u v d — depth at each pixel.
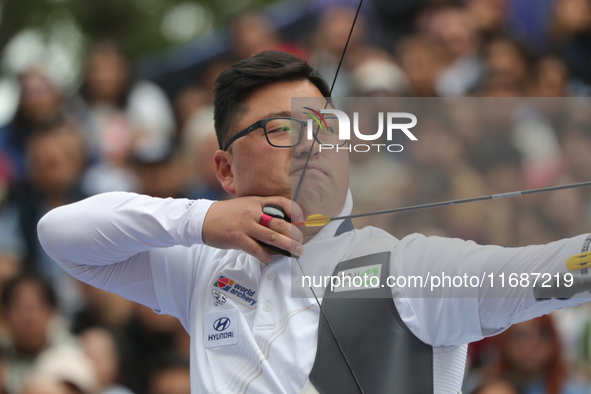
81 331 11.59
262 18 16.11
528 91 13.23
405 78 14.05
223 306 5.18
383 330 4.65
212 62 16.14
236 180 5.31
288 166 5.12
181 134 15.40
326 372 4.63
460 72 13.84
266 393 4.70
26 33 19.05
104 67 14.94
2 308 11.11
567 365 9.41
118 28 20.25
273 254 5.23
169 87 16.08
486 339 9.58
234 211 5.06
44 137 13.54
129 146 14.62
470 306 4.62
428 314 4.68
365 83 13.52
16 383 10.77
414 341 4.65
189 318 5.50
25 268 11.85
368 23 14.79
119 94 15.04
